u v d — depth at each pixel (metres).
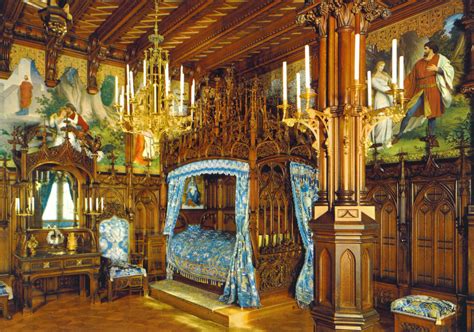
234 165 7.42
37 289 8.16
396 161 6.98
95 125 9.03
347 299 3.18
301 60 8.94
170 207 9.03
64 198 8.50
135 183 9.28
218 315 6.71
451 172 6.23
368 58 7.54
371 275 3.28
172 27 7.76
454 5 6.31
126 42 9.12
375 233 3.30
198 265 8.14
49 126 8.43
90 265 7.89
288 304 7.30
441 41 6.46
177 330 6.41
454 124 6.25
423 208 6.62
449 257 6.28
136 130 5.90
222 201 10.02
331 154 3.37
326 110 3.35
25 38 8.14
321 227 3.28
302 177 7.59
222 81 10.27
